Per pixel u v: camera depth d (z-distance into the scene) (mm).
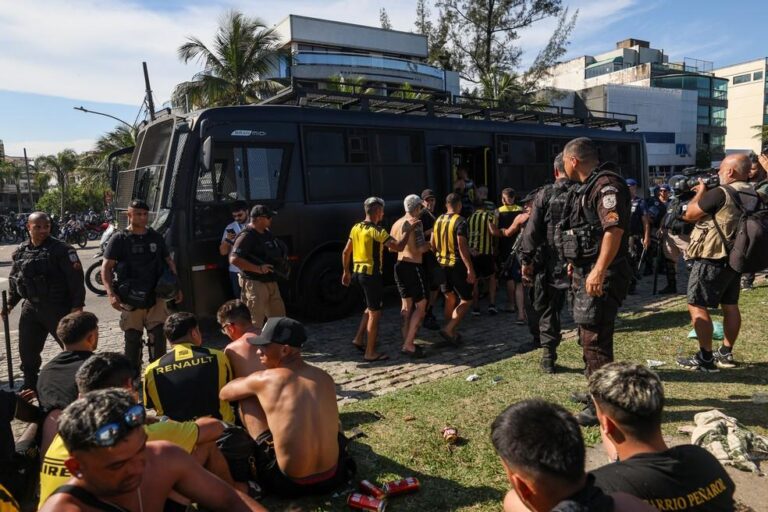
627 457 2014
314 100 8781
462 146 9992
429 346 6988
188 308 7039
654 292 9172
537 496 1623
